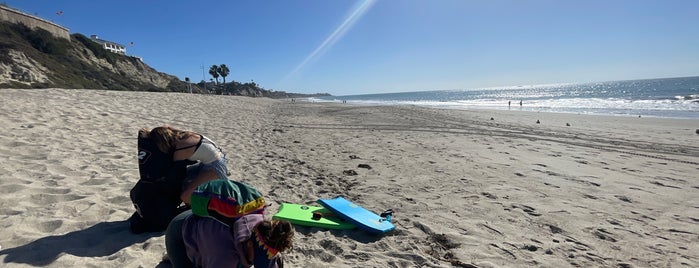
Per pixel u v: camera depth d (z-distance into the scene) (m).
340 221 4.36
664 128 17.41
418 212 4.96
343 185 6.15
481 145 10.87
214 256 2.27
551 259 3.73
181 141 3.51
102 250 3.28
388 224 4.27
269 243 2.15
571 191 6.11
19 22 55.44
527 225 4.62
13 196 4.17
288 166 7.36
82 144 7.23
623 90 80.19
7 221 3.54
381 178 6.68
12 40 49.00
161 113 13.91
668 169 8.08
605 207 5.36
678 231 4.53
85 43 67.31
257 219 2.37
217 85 101.25
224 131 11.72
